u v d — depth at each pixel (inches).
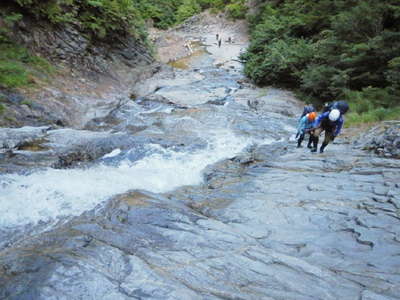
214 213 185.9
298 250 139.1
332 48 565.0
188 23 1839.3
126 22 790.5
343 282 111.0
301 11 844.6
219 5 1867.6
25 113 385.1
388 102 443.2
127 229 151.6
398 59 404.5
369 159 262.7
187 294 97.1
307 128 300.0
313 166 258.7
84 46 636.7
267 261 123.6
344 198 190.4
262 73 768.9
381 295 101.3
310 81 572.4
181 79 834.8
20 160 270.4
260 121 473.4
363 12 505.0
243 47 1326.3
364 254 133.4
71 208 186.2
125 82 706.2
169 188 237.6
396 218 161.8
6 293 96.3
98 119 467.5
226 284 106.3
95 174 256.2
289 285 107.3
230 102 606.5
